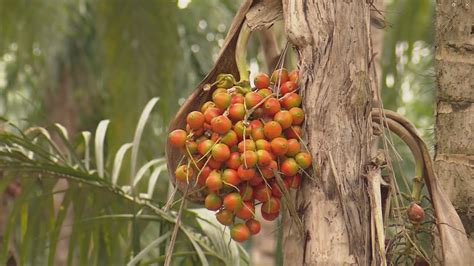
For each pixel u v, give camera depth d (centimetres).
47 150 411
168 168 337
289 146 322
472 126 341
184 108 335
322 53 325
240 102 323
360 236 322
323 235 321
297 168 322
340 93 324
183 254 390
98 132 407
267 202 324
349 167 323
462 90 343
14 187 457
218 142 320
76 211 400
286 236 329
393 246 335
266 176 321
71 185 399
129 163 466
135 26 594
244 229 324
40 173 397
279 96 327
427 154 338
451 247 332
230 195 321
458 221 334
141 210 397
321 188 323
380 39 436
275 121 322
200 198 334
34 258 402
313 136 324
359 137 324
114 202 402
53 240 397
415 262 338
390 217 347
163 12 595
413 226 335
